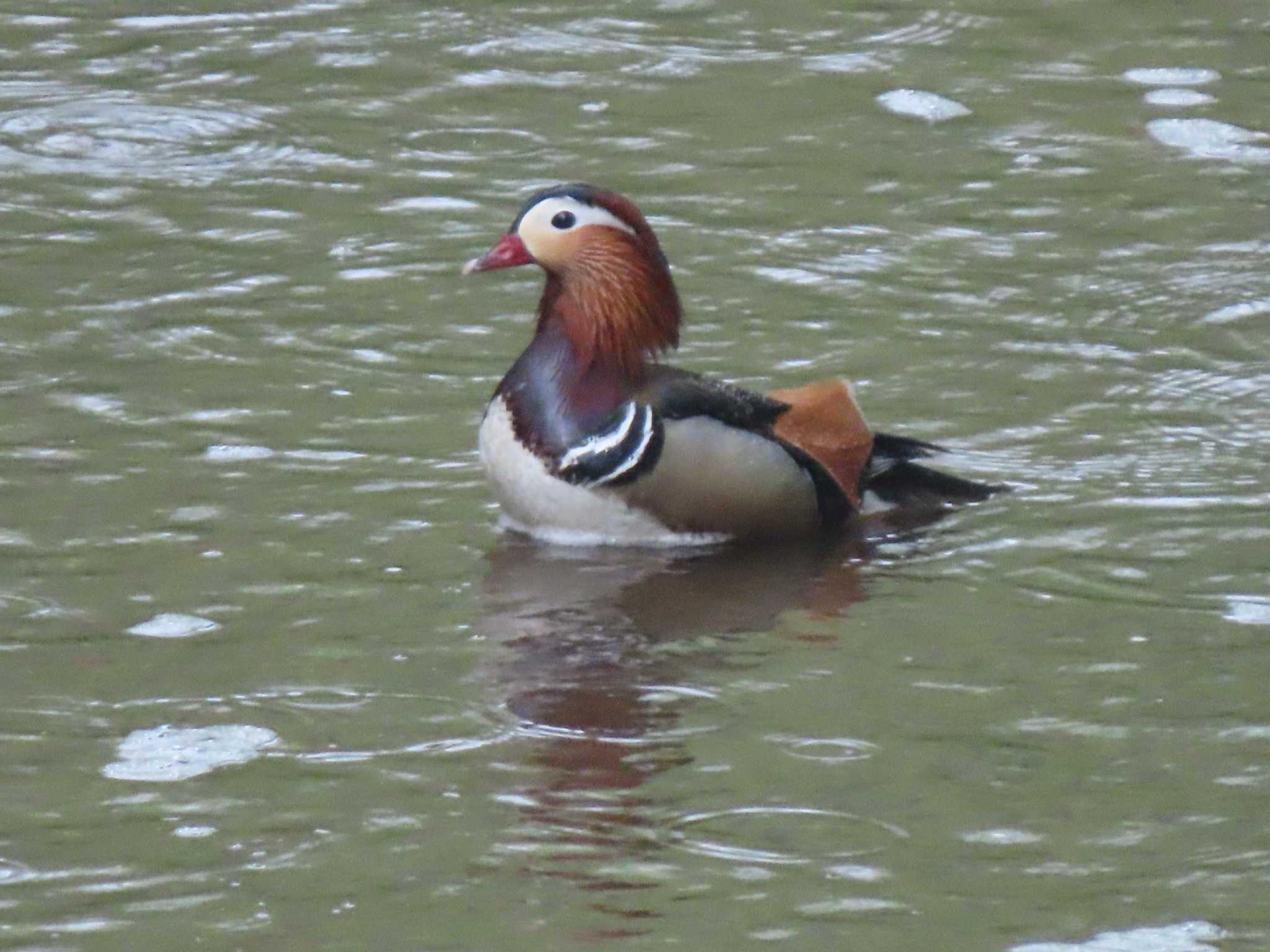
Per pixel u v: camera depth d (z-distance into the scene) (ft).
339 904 28.96
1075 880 29.58
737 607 38.52
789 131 66.08
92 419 46.78
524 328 52.70
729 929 28.32
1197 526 41.81
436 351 51.11
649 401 40.91
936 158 63.82
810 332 52.03
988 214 59.77
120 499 42.75
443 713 34.32
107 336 51.55
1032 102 68.28
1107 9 76.74
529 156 64.13
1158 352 51.03
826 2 78.02
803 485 41.63
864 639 37.22
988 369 49.98
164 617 37.73
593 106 68.23
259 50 72.90
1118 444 45.96
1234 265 56.13
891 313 53.26
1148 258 56.65
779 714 34.42
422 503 43.04
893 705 34.71
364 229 58.75
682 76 70.85
